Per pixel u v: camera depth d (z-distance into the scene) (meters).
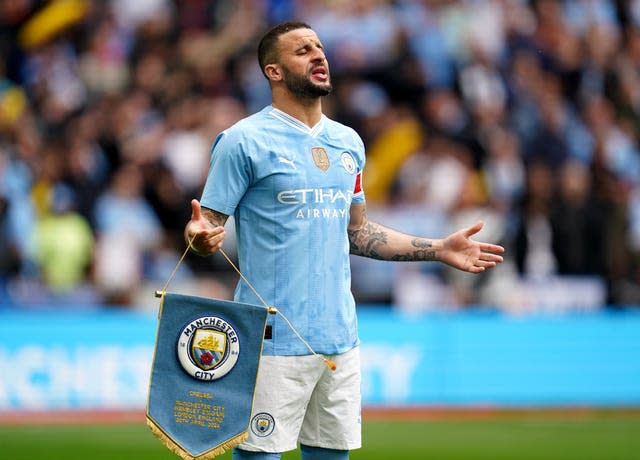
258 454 14.59
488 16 47.91
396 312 36.84
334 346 14.65
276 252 14.58
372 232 15.88
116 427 30.06
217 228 13.60
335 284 14.75
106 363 33.53
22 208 38.50
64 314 33.53
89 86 44.06
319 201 14.67
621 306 41.25
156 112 43.03
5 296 36.81
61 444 26.95
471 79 46.19
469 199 41.72
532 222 40.88
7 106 41.91
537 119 46.03
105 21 45.47
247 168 14.55
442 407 35.28
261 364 14.53
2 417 31.91
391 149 43.19
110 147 41.72
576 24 49.12
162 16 45.88
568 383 37.00
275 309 14.17
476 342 36.38
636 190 45.97
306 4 46.84
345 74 45.53
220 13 46.19
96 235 38.59
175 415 14.07
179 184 40.62
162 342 14.12
